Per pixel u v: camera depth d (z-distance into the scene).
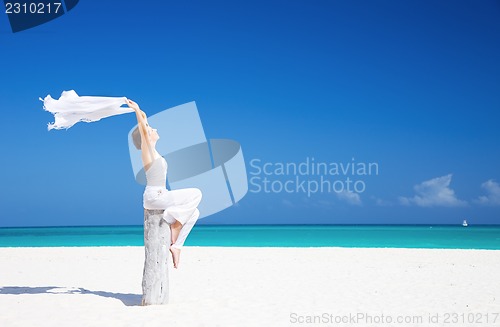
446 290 9.70
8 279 11.28
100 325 6.39
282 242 35.84
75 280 11.23
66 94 7.86
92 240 40.12
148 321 6.63
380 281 10.97
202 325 6.46
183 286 10.16
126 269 13.56
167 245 7.87
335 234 52.12
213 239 41.72
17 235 55.34
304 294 9.13
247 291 9.49
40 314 6.99
